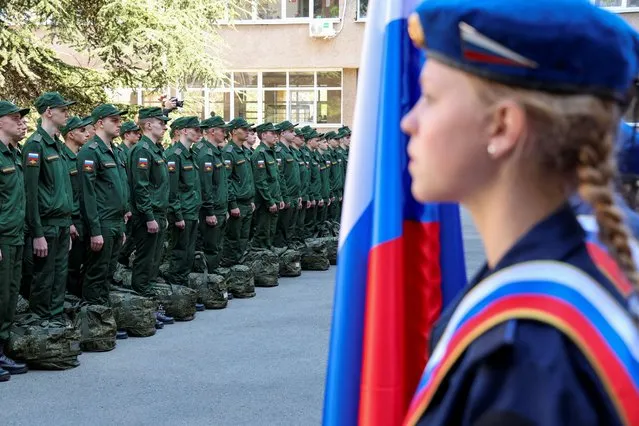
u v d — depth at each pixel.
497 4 0.79
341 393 1.79
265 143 10.95
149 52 13.19
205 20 14.39
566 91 0.77
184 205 8.41
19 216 5.76
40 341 5.97
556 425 0.69
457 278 1.97
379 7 1.97
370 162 1.90
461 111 0.83
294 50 25.59
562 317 0.73
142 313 7.31
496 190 0.85
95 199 6.74
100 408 5.13
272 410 5.15
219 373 6.05
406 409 1.70
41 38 13.32
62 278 6.32
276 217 11.06
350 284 1.83
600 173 0.78
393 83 1.89
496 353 0.74
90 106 13.20
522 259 0.81
